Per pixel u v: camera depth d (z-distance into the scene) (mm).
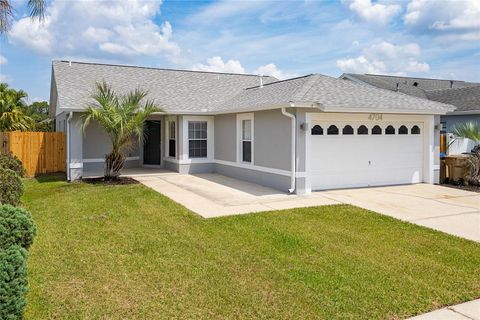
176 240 6793
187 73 20328
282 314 4191
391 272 5375
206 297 4586
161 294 4660
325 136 12070
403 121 13250
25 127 24172
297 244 6594
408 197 10930
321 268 5508
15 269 3691
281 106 11133
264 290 4781
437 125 13539
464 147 16250
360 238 6969
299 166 11406
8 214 4695
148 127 18500
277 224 7914
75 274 5246
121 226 7727
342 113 12164
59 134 16938
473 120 19625
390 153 13125
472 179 12828
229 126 15367
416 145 13562
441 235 7184
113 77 18047
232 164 15164
